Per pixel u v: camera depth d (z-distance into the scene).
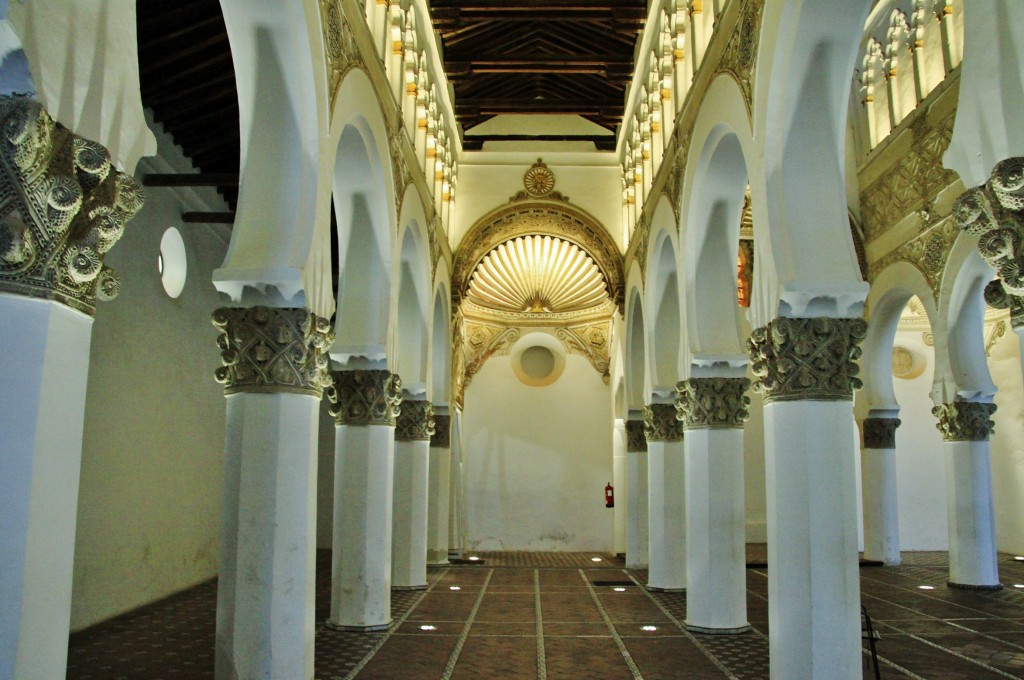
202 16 8.50
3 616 3.05
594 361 21.97
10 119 2.99
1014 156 3.67
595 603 11.20
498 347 22.11
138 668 7.26
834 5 5.85
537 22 14.73
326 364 6.42
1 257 3.08
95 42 3.36
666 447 12.27
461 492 20.88
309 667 6.06
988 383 12.89
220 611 5.88
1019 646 8.60
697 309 9.27
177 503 11.85
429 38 13.05
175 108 10.14
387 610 9.34
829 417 6.10
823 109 6.23
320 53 6.34
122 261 10.12
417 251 12.30
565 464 21.70
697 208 9.20
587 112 16.59
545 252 20.41
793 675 5.96
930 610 10.83
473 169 17.48
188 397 12.23
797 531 6.05
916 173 13.59
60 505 3.28
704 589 9.20
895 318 15.48
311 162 6.22
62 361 3.28
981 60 3.84
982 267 12.50
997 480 18.78
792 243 6.16
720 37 8.02
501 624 9.59
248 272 5.96
